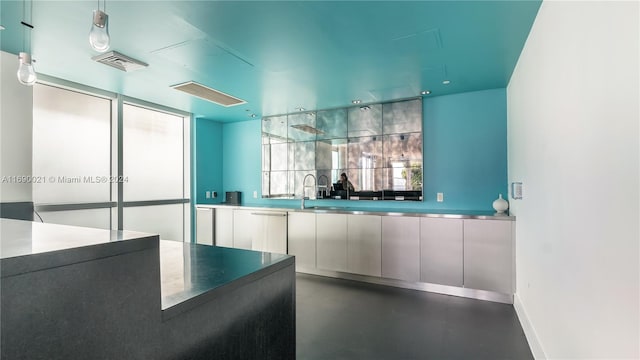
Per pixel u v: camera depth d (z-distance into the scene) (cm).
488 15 212
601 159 121
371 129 438
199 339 107
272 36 242
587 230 135
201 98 411
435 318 289
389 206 427
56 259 69
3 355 61
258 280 136
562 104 166
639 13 95
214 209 509
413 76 329
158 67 305
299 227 436
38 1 191
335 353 231
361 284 388
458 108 391
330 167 468
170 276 127
